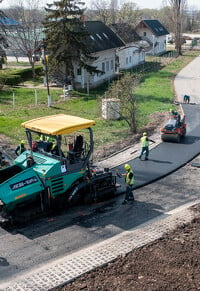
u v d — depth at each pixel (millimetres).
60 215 13977
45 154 14438
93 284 9562
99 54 43531
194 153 21344
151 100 35750
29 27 50719
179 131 23297
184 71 56062
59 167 13672
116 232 12656
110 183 15461
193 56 75812
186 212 13969
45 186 13383
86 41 37594
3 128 25312
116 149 21812
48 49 36750
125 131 25328
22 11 56531
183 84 45594
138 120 27391
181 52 80688
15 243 11984
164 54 77250
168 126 23266
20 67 55656
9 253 11391
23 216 13398
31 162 13703
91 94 37469
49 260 10992
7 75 43594
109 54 46719
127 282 9625
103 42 45281
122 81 27562
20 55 70000
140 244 11523
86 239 12188
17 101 34469
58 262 10742
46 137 14734
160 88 42281
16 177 12820
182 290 9336
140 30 74688
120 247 11383
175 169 18953
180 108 32844
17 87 41969
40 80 46812
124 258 10727
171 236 12016
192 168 19266
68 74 38375
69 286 9516
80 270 10188
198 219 13266
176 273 10008
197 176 18172
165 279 9750
